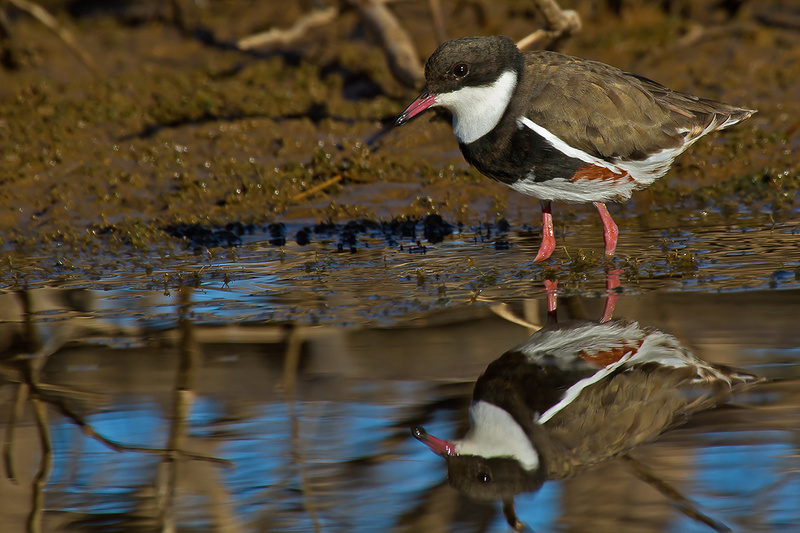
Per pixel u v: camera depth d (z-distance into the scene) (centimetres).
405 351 1011
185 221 1495
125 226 1464
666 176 1616
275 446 844
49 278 1285
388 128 1795
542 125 1164
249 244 1412
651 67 2045
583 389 921
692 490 757
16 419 902
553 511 750
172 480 798
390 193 1580
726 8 2292
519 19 2275
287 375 972
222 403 920
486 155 1209
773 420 848
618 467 803
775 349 966
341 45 2219
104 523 743
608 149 1177
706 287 1137
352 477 799
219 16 2441
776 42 2112
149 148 1712
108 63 2220
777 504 731
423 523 738
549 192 1223
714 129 1263
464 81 1175
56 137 1755
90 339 1080
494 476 798
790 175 1543
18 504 771
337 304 1148
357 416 890
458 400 911
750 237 1322
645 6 2378
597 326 1048
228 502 769
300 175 1623
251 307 1151
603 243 1337
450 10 2344
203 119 1852
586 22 2345
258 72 2130
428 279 1221
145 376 980
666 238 1339
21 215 1522
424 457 827
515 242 1368
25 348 1057
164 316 1134
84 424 891
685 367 942
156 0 2505
